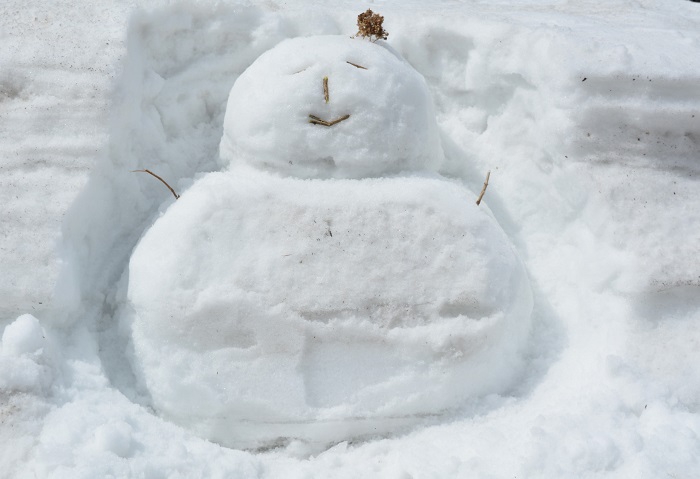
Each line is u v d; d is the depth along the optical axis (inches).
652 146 68.6
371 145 64.2
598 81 68.8
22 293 60.1
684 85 69.4
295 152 64.2
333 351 60.2
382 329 60.4
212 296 59.7
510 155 72.6
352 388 60.0
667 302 64.4
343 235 61.6
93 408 58.1
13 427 56.2
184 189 66.9
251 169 65.6
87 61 66.7
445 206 62.7
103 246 65.9
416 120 65.8
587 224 67.4
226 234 61.2
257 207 61.9
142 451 56.6
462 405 61.3
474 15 76.0
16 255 60.8
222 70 72.8
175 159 70.5
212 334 59.7
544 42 70.6
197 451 57.8
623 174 67.3
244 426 59.9
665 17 83.1
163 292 60.0
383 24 74.8
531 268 68.9
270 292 60.1
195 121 72.6
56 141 64.6
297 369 59.7
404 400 60.2
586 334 64.7
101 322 63.6
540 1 88.9
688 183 67.7
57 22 69.0
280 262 60.7
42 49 67.2
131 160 68.1
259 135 64.6
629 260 64.6
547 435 57.4
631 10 85.2
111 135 65.5
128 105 67.2
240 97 66.3
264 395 59.4
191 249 60.7
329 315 60.2
